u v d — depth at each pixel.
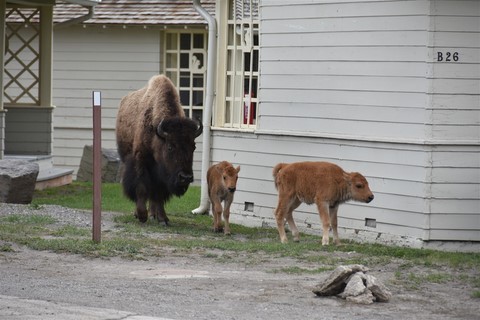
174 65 42.00
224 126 27.48
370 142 22.89
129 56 41.84
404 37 22.23
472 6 21.70
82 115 42.34
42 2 34.47
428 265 19.48
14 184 27.70
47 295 15.63
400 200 22.30
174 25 40.56
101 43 42.03
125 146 26.33
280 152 25.05
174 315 14.48
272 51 25.08
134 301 15.36
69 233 22.19
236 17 27.45
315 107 24.19
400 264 19.53
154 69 41.62
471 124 21.86
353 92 23.33
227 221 24.23
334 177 21.67
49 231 22.38
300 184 22.11
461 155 21.84
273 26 25.00
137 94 26.39
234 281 17.20
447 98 21.80
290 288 16.67
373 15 22.81
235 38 27.42
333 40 23.69
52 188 34.84
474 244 21.95
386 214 22.62
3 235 21.11
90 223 24.58
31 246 20.03
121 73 41.94
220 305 15.27
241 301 15.61
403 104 22.30
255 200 25.86
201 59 41.81
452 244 21.91
